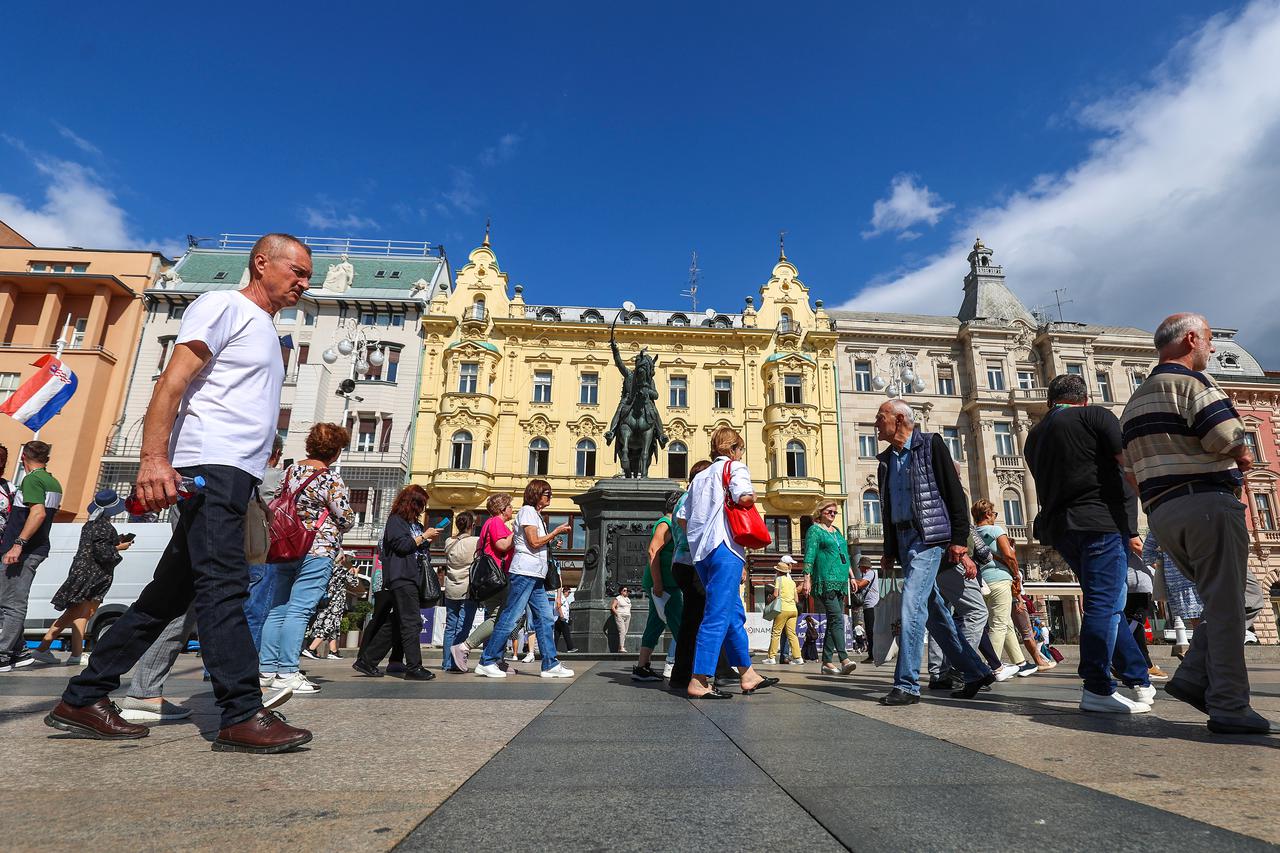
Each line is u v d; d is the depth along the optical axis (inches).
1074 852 53.1
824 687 210.1
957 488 166.9
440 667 334.3
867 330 1360.7
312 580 195.5
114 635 107.7
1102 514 147.5
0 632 258.5
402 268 1417.3
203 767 85.0
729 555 178.5
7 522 256.7
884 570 183.8
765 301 1397.6
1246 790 73.2
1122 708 139.2
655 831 58.7
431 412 1243.8
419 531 291.3
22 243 1379.2
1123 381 1353.3
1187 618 255.3
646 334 1328.7
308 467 195.2
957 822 61.1
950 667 208.2
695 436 1285.7
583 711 144.3
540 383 1299.2
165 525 487.8
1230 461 123.7
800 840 56.4
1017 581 284.8
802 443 1268.5
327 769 84.0
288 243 122.0
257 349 113.2
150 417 98.7
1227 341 1593.3
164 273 1309.1
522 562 249.6
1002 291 1518.2
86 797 69.7
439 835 57.5
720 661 229.1
